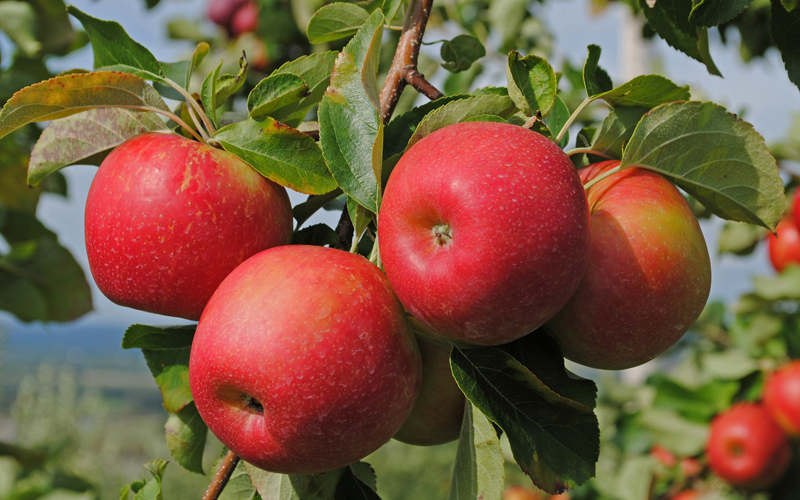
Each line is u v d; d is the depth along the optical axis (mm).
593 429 688
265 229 705
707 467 1307
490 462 685
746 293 1263
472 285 654
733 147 707
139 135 716
